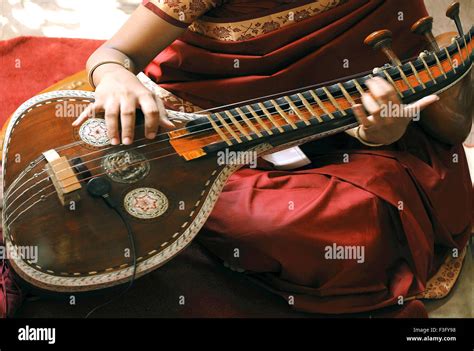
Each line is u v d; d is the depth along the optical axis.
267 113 1.65
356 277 1.72
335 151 1.87
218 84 1.82
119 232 1.48
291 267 1.69
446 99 1.80
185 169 1.57
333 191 1.71
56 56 2.44
